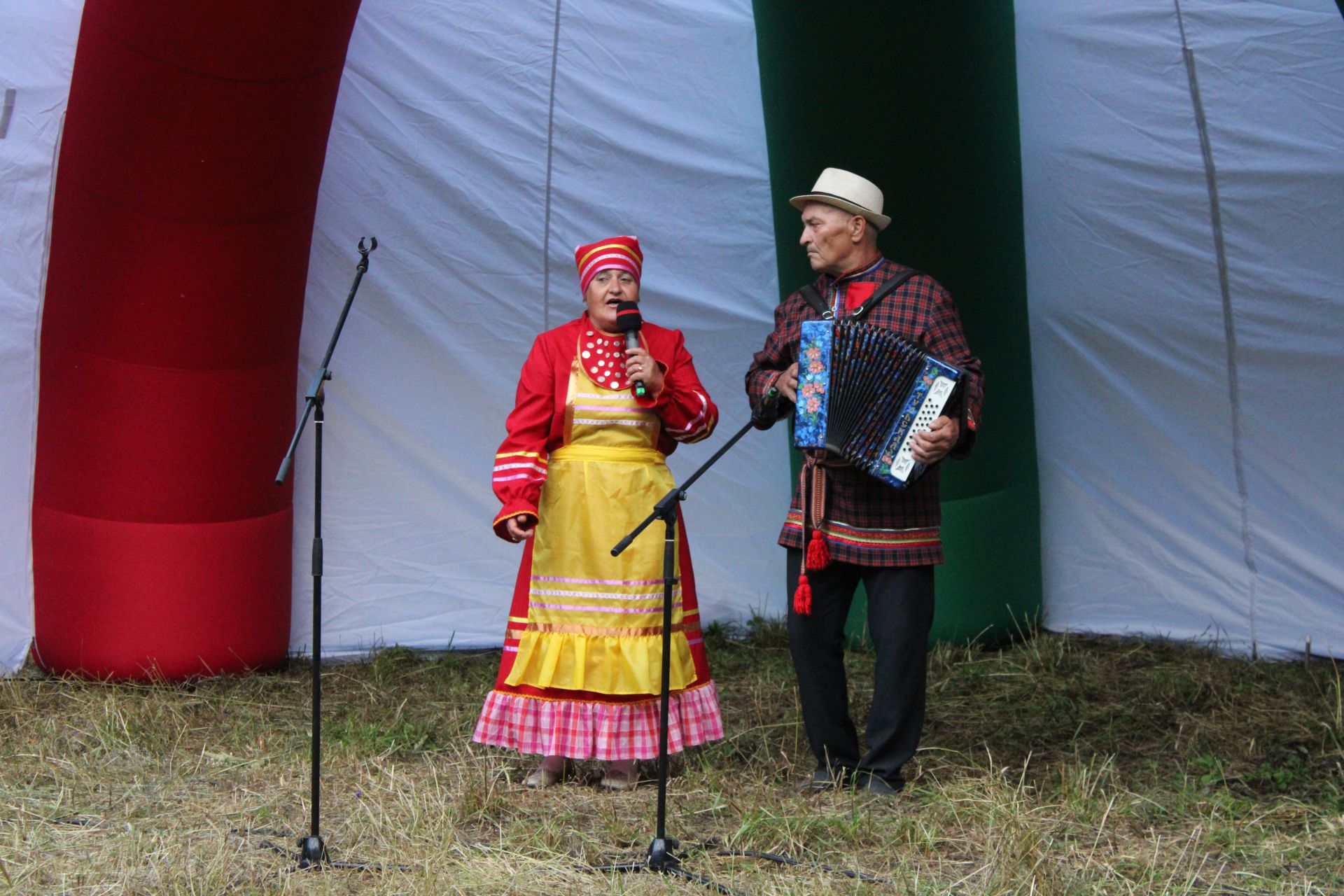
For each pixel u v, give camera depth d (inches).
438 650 291.7
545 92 287.6
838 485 189.3
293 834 174.2
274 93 234.2
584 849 171.0
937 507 193.0
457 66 286.2
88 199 240.8
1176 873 160.9
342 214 284.8
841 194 189.3
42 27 264.2
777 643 292.8
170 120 231.3
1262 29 273.9
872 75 260.2
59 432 255.6
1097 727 235.5
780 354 195.5
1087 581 304.7
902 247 271.7
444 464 291.9
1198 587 294.0
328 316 287.0
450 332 290.2
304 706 246.7
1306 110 272.5
